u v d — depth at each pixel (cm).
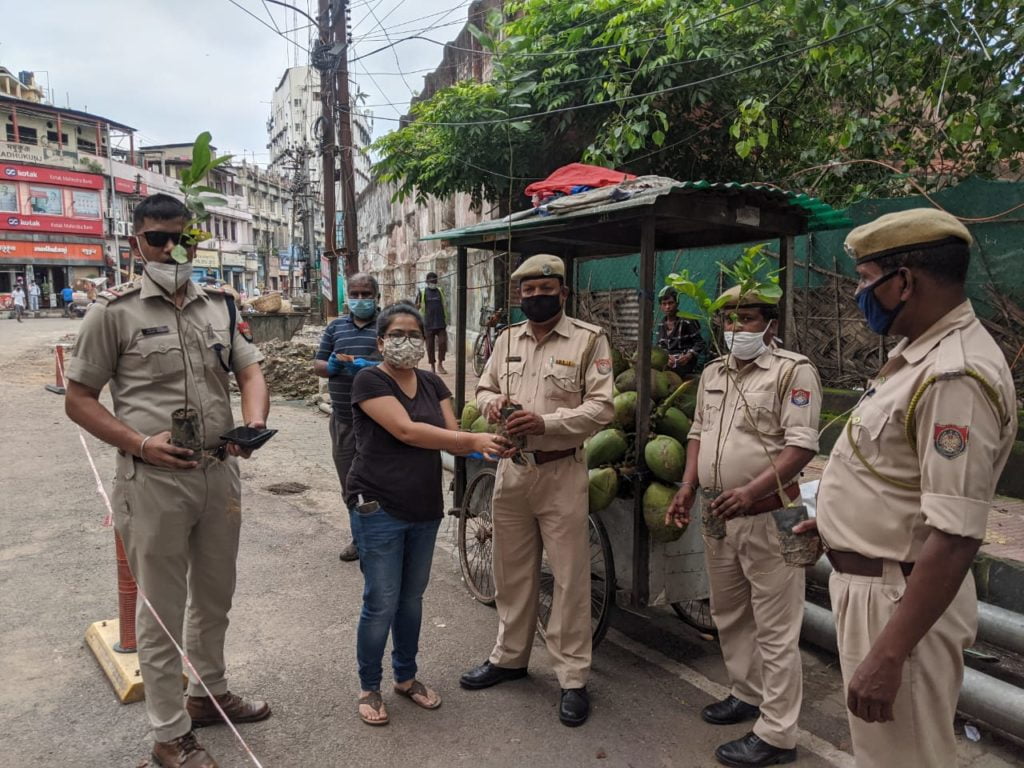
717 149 883
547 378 323
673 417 367
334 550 522
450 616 424
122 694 322
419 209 2078
